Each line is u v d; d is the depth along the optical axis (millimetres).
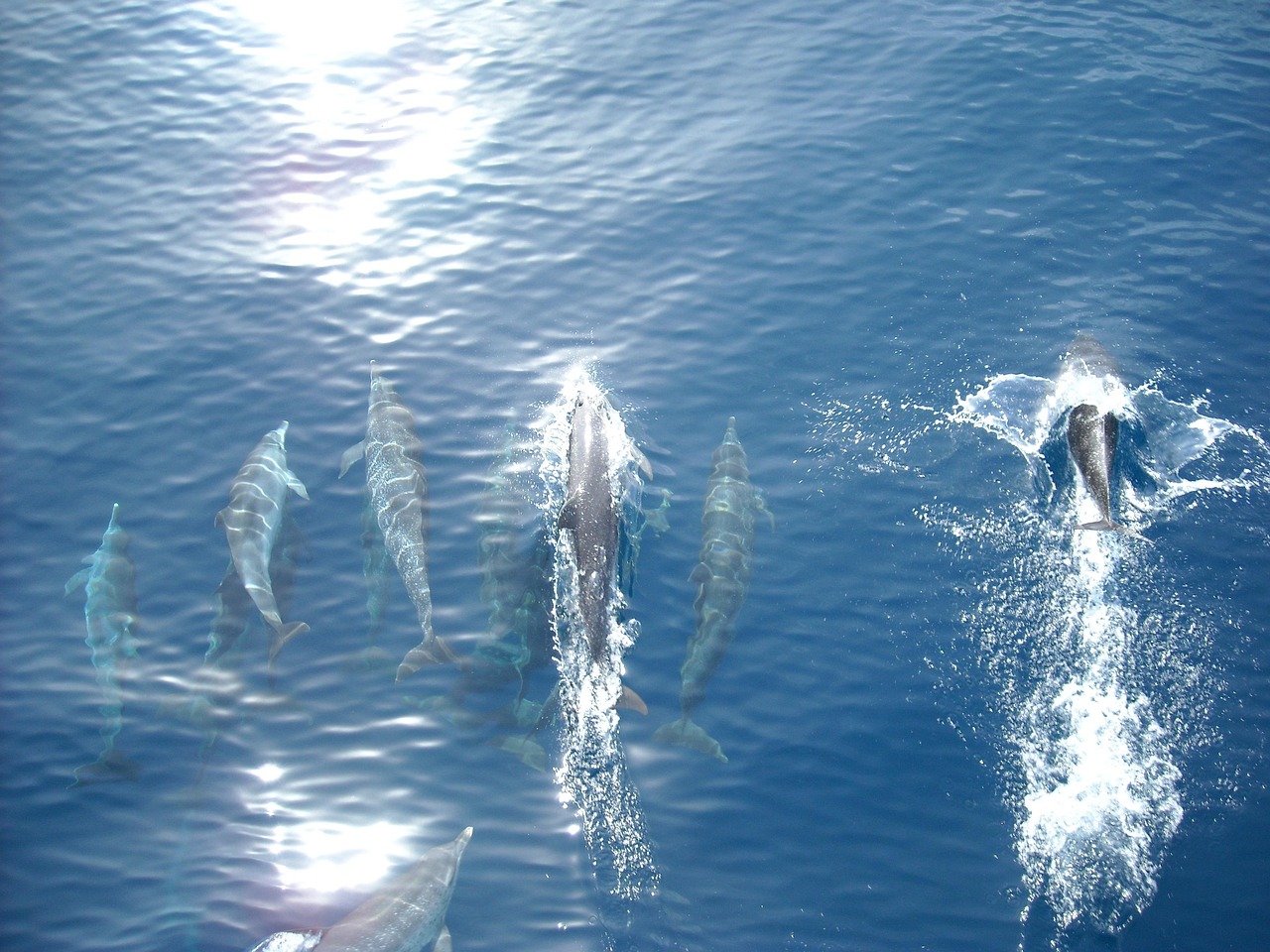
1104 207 16688
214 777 10703
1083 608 11805
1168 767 10453
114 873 9938
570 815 10297
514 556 12516
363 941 8875
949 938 9320
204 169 18641
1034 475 13109
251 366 15203
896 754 10727
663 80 20141
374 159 18688
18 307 16172
